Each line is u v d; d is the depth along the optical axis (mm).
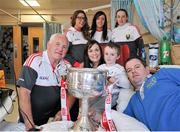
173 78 1269
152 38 2443
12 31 6113
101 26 2365
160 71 1343
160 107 1204
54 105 1493
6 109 1144
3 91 1220
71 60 2150
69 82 929
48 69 1463
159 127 1163
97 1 5137
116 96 1598
